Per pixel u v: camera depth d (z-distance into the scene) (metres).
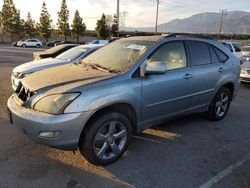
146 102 3.72
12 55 21.44
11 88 7.69
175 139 4.38
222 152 3.97
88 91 3.09
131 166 3.46
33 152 3.72
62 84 3.22
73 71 3.76
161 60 3.97
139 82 3.58
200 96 4.68
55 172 3.25
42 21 59.84
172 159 3.69
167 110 4.12
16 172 3.22
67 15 63.09
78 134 3.05
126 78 3.49
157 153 3.85
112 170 3.35
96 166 3.42
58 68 4.05
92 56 4.54
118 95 3.30
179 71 4.18
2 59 17.38
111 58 4.11
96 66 3.99
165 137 4.45
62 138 2.98
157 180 3.18
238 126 5.14
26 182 3.03
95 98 3.10
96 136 3.24
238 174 3.36
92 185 3.02
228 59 5.27
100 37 65.50
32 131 3.02
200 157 3.78
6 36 58.91
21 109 3.18
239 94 8.31
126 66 3.68
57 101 2.97
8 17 55.06
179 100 4.25
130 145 4.08
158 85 3.81
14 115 3.21
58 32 65.69
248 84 10.34
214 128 4.97
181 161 3.65
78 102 3.00
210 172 3.39
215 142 4.33
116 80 3.38
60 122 2.91
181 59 4.31
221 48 5.22
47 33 60.81
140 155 3.77
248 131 4.89
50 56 9.49
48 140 2.97
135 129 3.80
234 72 5.37
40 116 2.96
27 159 3.53
